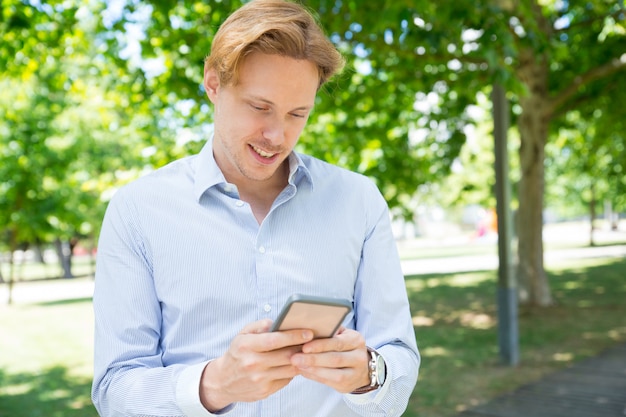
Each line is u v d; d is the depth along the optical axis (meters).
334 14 6.04
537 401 5.14
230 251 1.41
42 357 8.13
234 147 1.36
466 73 7.93
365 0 5.84
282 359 1.12
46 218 15.65
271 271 1.42
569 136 13.90
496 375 6.02
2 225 14.99
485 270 17.78
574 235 39.94
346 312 1.10
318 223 1.49
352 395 1.30
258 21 1.29
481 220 44.03
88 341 9.37
